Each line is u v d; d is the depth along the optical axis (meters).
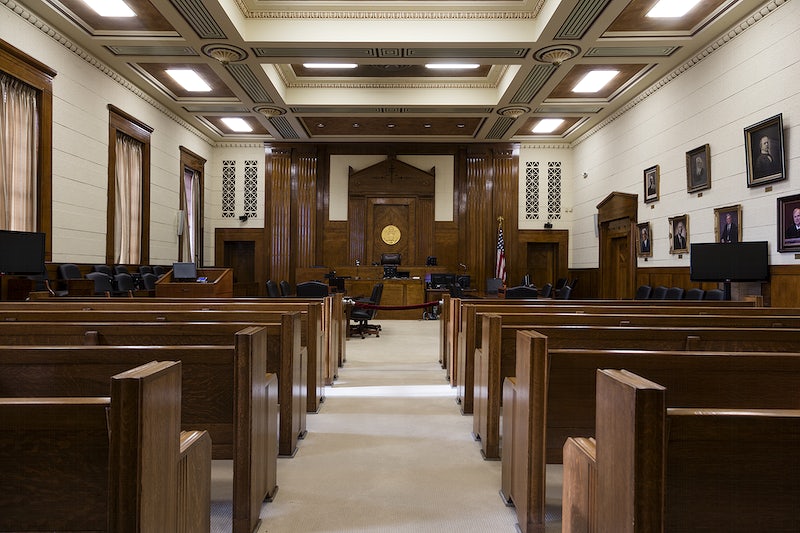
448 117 11.85
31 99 7.34
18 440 1.21
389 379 5.51
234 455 2.16
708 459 1.08
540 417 2.12
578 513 1.54
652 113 9.87
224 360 2.29
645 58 8.53
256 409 2.25
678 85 8.91
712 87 7.90
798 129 6.16
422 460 3.12
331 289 11.16
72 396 2.13
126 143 9.99
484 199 14.51
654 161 9.78
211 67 9.01
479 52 8.23
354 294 12.91
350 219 14.68
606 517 1.21
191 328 2.77
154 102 10.91
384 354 7.25
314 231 14.43
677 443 1.07
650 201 9.85
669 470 1.08
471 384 4.11
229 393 2.34
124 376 1.13
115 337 2.75
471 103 10.87
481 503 2.54
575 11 6.90
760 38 6.83
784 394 2.11
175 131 12.11
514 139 14.34
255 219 14.71
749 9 6.94
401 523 2.34
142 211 10.59
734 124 7.37
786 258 6.36
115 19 7.58
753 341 2.81
